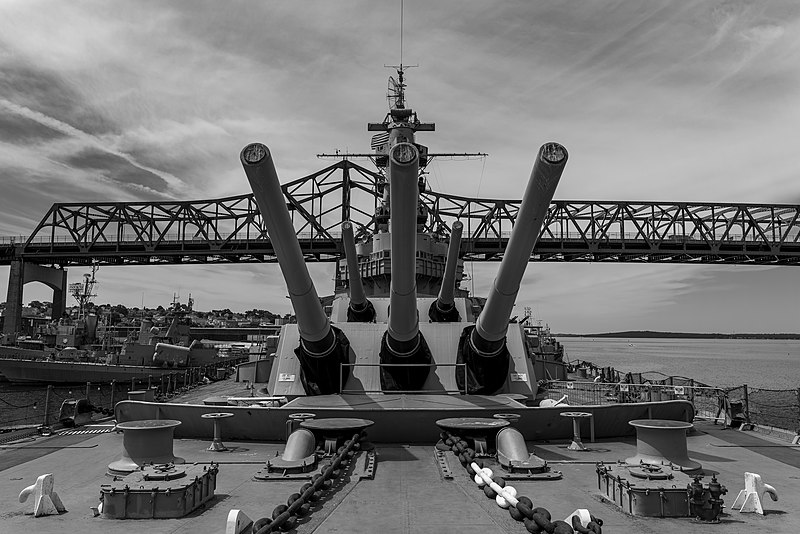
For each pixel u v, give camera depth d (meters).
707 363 104.06
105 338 69.88
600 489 6.09
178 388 17.55
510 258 7.75
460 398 9.55
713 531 4.92
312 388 10.17
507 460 6.82
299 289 8.45
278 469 6.65
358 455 7.38
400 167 6.53
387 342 10.03
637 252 69.19
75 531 5.01
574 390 12.51
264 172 6.71
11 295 70.00
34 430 10.58
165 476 5.58
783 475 7.05
